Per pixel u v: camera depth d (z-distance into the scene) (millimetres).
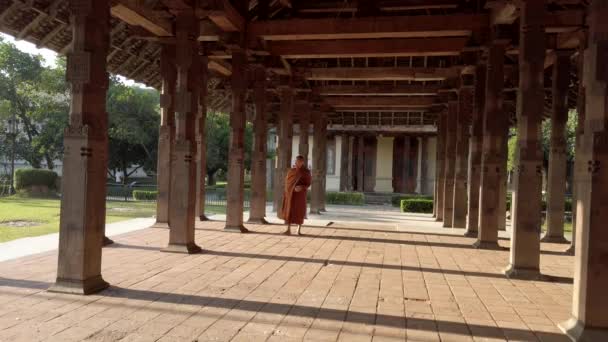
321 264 7250
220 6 8312
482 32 9320
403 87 15508
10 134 29328
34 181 24328
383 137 28453
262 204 12188
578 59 9727
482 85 10711
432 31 9539
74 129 5238
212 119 33562
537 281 6629
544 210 18656
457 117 13180
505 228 13070
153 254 7570
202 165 12539
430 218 17266
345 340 4023
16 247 7734
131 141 31406
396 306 5098
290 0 10391
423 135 26297
